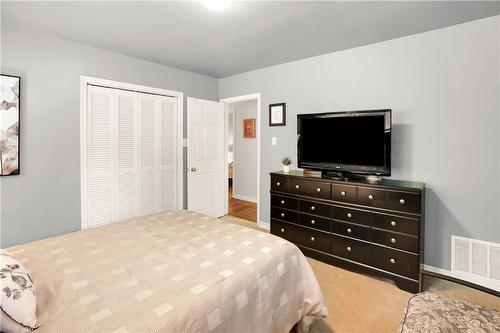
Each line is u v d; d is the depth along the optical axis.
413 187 2.31
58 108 2.81
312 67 3.41
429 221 2.65
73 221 2.97
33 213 2.69
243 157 6.11
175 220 2.33
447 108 2.52
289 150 3.71
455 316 1.26
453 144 2.51
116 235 1.94
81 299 1.15
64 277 1.34
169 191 3.92
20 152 2.58
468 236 2.47
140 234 1.97
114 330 0.97
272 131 3.88
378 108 2.92
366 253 2.58
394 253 2.42
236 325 1.25
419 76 2.66
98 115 3.15
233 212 4.95
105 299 1.15
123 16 2.31
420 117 2.67
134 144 3.50
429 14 2.25
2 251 1.25
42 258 1.55
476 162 2.40
